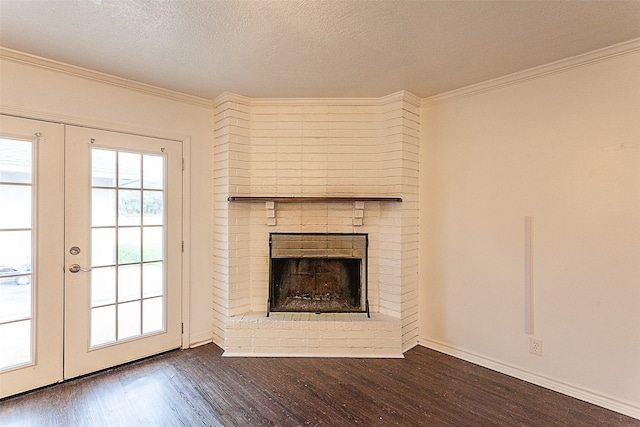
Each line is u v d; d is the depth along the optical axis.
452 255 3.05
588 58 2.27
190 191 3.20
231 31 2.03
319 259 3.26
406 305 3.14
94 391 2.40
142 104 2.89
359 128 3.23
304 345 3.01
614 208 2.20
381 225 3.22
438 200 3.15
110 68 2.55
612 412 2.17
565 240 2.40
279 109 3.25
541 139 2.51
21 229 2.35
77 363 2.57
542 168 2.51
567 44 2.16
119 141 2.77
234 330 3.02
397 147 3.09
